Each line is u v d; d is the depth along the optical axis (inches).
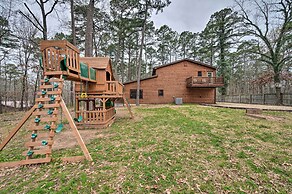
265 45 700.7
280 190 90.2
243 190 90.6
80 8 528.4
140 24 709.9
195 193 88.5
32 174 112.7
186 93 756.0
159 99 753.6
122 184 97.5
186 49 1314.0
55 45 148.0
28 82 794.2
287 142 164.7
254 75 1233.4
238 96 834.2
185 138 184.7
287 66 716.7
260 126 233.8
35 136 133.6
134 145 165.8
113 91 270.1
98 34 756.6
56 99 139.8
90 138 199.0
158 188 93.3
